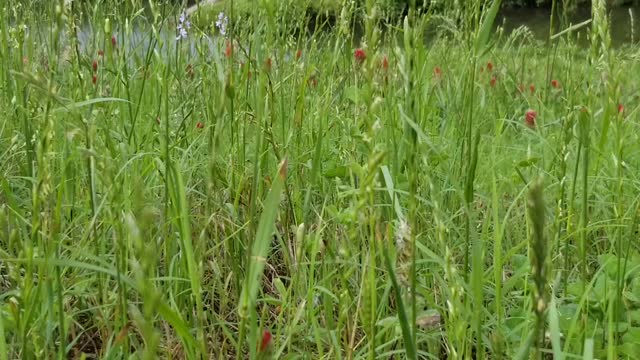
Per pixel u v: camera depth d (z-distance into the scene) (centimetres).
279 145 86
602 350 55
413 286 43
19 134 89
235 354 63
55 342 60
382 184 68
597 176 84
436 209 46
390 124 72
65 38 107
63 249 69
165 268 65
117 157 73
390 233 50
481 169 98
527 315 55
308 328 60
